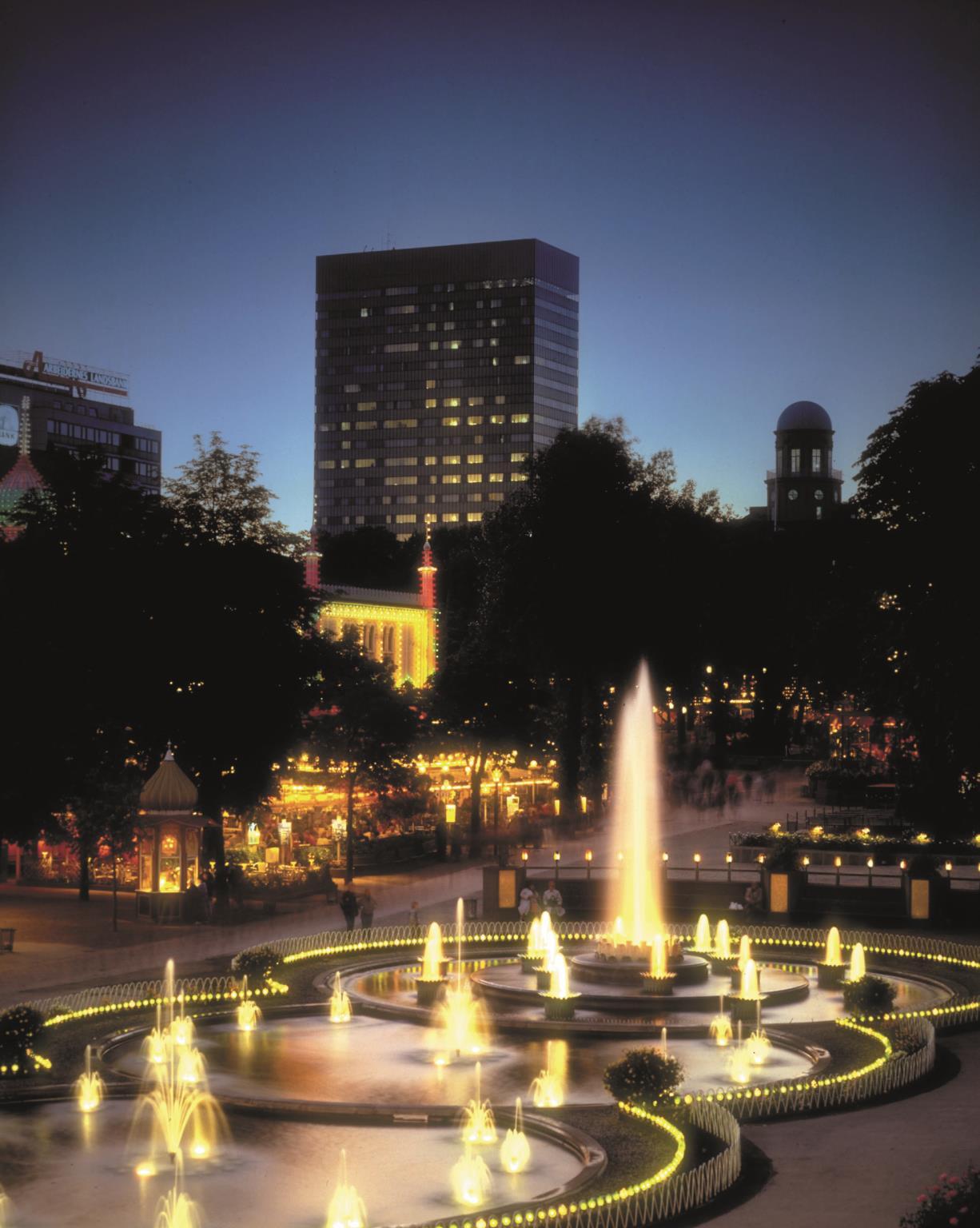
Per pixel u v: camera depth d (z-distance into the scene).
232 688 69.50
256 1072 35.66
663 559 102.44
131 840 62.03
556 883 66.06
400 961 52.59
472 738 96.06
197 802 65.06
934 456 83.62
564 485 101.62
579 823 99.25
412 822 92.38
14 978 47.78
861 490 87.75
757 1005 41.81
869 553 86.62
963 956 53.88
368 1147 28.53
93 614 66.75
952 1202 19.34
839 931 59.12
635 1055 31.02
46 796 60.16
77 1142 28.77
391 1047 38.75
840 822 95.62
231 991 45.16
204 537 71.31
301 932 58.59
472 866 83.19
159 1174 26.70
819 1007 44.31
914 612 83.00
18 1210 24.67
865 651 86.38
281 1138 29.16
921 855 66.00
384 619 129.25
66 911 64.75
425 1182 26.39
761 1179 25.64
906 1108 30.94
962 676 80.56
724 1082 34.69
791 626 121.81
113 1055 37.25
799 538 139.75
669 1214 23.67
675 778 117.38
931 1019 39.81
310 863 77.56
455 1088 34.00
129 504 70.19
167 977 47.50
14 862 74.88
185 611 68.75
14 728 59.56
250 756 71.06
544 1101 32.62
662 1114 29.70
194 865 62.06
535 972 47.12
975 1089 32.88
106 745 66.06
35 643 61.78
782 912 63.34
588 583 100.12
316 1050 38.38
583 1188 25.28
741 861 78.81
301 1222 24.17
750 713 190.75
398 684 118.19
